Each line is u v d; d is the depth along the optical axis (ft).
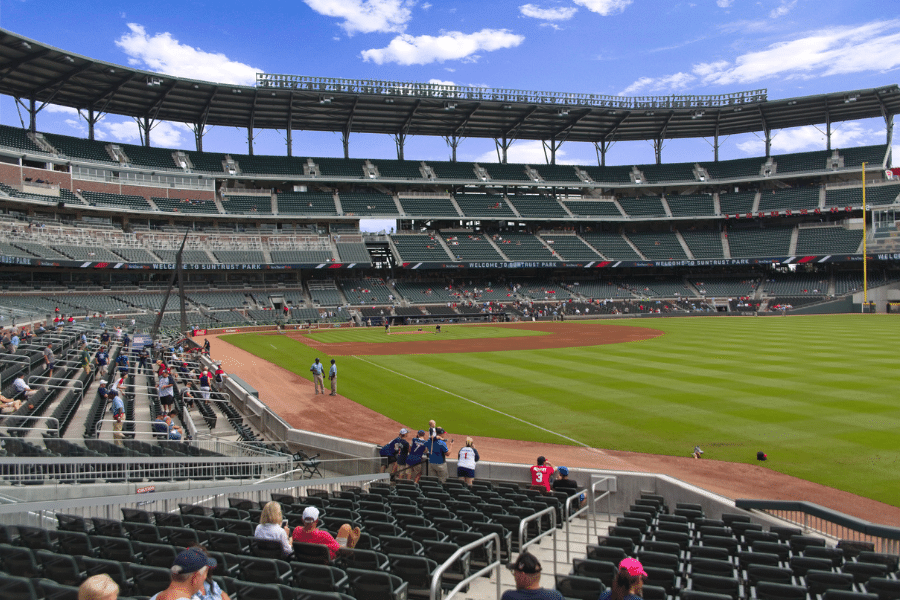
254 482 46.50
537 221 295.48
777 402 76.59
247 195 258.16
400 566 25.44
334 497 41.22
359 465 57.57
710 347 137.69
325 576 23.03
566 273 300.40
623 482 46.29
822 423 66.03
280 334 198.39
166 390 71.00
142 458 39.50
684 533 31.60
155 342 140.56
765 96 270.46
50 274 205.46
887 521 40.96
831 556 28.99
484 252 273.13
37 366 80.59
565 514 40.01
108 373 84.53
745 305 267.39
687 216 291.38
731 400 78.54
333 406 83.10
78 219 216.33
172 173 239.71
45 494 35.29
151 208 230.07
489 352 140.87
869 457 54.24
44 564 22.38
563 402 81.10
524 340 168.25
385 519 33.73
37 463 33.76
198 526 31.40
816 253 261.03
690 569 27.48
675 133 305.12
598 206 300.20
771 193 287.69
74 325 136.77
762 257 268.62
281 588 20.27
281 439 66.69
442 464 51.31
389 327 216.95
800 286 269.44
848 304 250.37
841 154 280.92
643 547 29.37
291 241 255.09
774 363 109.19
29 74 192.95
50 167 208.85
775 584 22.85
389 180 275.80
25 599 18.45
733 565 26.40
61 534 26.55
